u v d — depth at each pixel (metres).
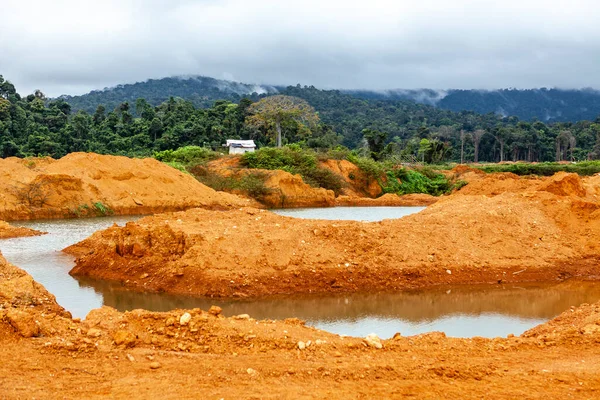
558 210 23.28
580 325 11.62
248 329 10.15
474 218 21.88
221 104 101.44
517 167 73.75
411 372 8.70
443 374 8.69
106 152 77.50
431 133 134.75
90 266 18.97
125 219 36.06
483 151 125.88
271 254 17.86
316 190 54.28
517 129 128.38
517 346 10.23
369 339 10.02
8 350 8.81
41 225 32.12
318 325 14.01
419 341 10.39
